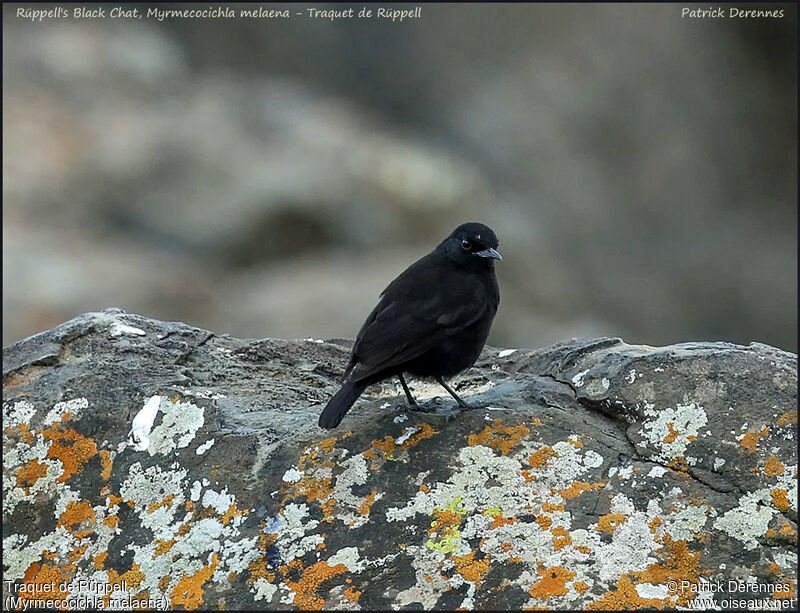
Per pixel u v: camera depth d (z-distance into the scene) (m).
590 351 6.95
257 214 19.31
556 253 22.81
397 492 5.74
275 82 24.62
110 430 6.16
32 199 18.58
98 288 17.17
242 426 6.26
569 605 5.05
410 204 20.66
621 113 25.41
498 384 7.09
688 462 5.81
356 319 17.17
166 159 19.84
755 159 25.38
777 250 23.92
